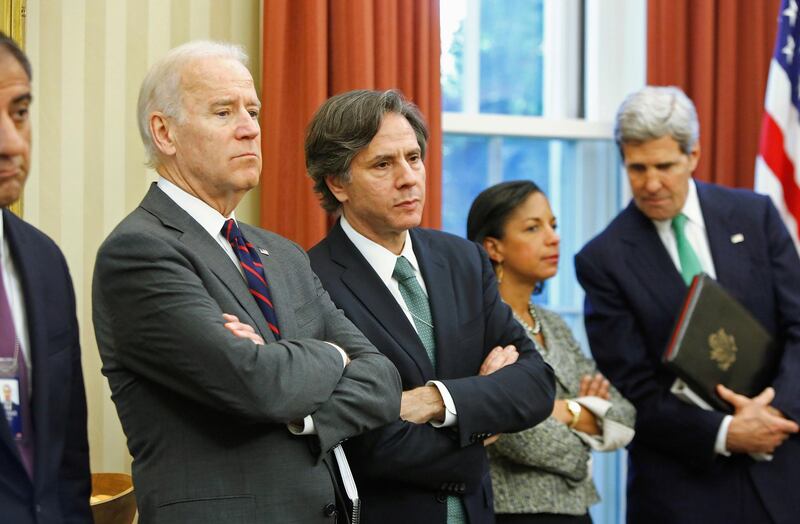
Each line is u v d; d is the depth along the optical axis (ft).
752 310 23.98
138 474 14.97
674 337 22.45
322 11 26.37
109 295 14.85
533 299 31.68
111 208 25.31
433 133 27.71
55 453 13.96
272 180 26.09
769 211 24.80
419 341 18.24
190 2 26.30
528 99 32.14
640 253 24.20
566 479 21.40
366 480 17.40
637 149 23.65
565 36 32.35
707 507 23.12
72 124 24.97
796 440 23.58
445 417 17.28
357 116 18.30
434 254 19.47
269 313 15.83
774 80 29.73
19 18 23.66
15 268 14.16
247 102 16.25
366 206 18.38
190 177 16.01
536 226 23.12
